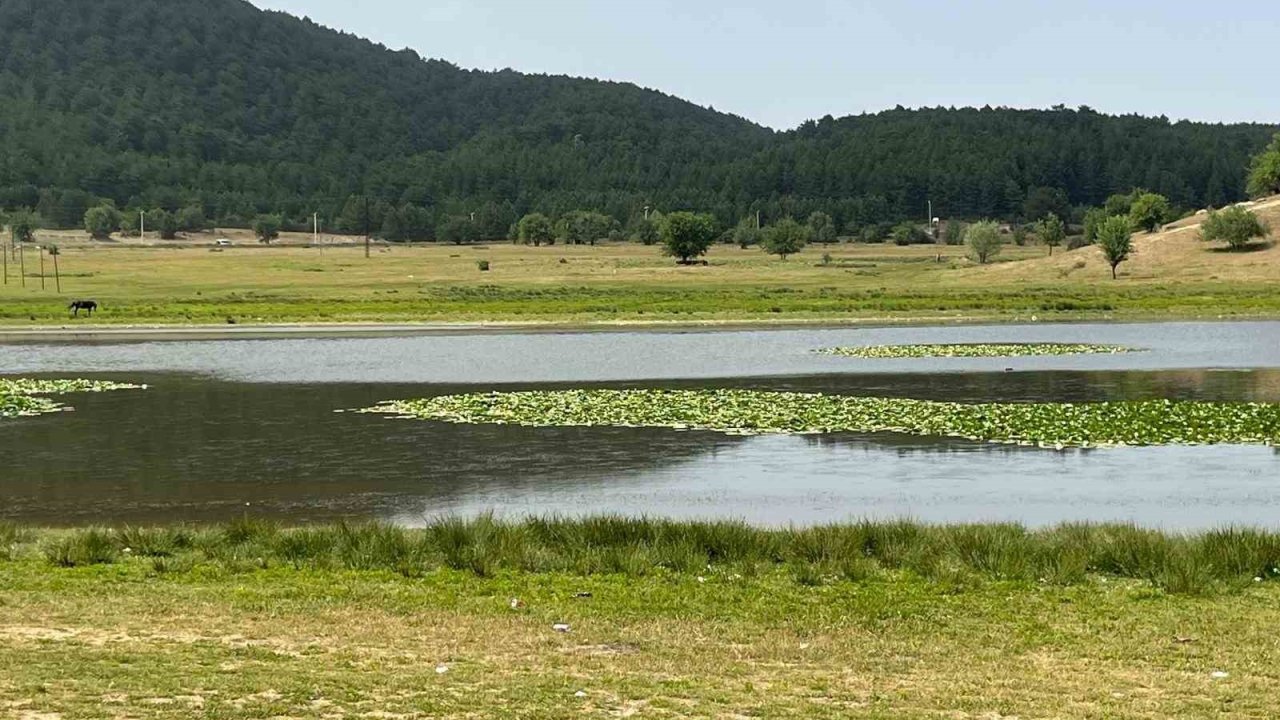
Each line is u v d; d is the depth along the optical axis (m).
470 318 104.62
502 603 18.45
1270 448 35.81
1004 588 19.44
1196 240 164.12
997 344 77.88
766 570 20.69
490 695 13.73
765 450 36.41
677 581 19.94
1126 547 20.94
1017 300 118.75
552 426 41.56
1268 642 16.38
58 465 35.06
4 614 17.55
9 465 35.12
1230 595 18.95
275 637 16.42
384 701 13.45
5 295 136.88
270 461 35.50
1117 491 30.11
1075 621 17.50
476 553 21.09
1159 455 34.94
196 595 18.91
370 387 55.53
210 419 44.50
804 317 104.12
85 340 86.94
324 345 82.06
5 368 66.19
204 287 153.50
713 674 14.81
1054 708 13.53
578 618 17.61
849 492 30.31
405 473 33.47
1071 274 156.62
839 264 197.62
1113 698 13.92
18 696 13.41
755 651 15.91
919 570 20.53
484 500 29.84
